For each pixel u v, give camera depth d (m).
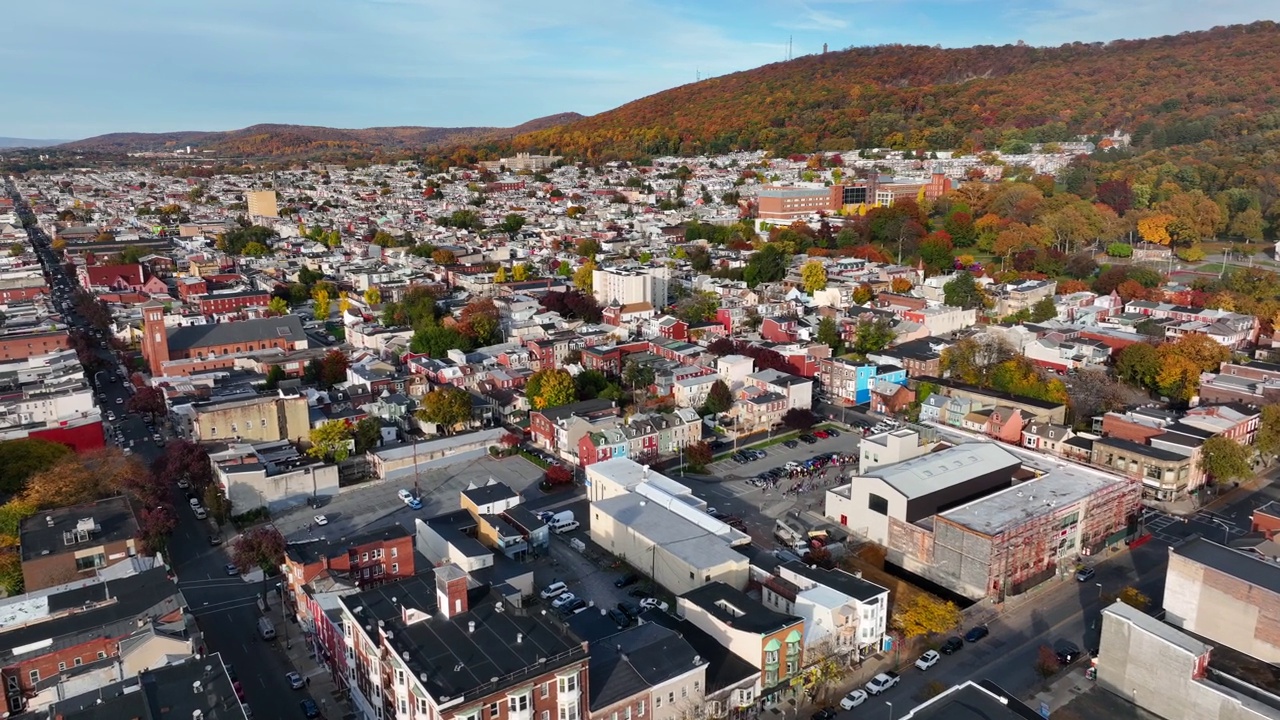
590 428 180.88
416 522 148.25
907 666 114.31
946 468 151.12
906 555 141.38
